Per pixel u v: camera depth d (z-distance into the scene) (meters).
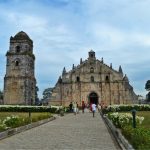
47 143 19.78
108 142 20.45
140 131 17.55
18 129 26.97
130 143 16.52
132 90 95.62
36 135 24.28
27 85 90.56
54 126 33.25
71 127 31.91
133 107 71.06
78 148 17.84
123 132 21.11
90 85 96.19
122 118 26.47
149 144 14.32
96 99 96.50
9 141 20.69
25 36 93.19
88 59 97.75
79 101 95.56
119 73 95.88
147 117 41.34
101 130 28.61
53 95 96.31
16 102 89.44
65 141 20.75
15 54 91.94
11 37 93.12
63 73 97.31
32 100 95.06
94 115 57.56
